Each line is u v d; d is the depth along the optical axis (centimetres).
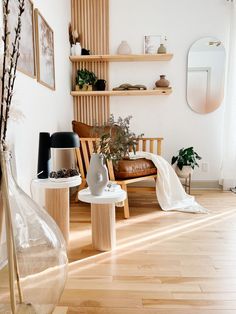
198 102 332
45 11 219
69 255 159
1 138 82
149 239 182
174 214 236
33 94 186
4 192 80
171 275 137
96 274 138
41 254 92
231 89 313
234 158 321
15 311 84
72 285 128
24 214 88
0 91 86
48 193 166
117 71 333
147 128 337
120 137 165
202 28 323
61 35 275
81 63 331
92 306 113
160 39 325
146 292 122
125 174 232
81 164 260
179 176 309
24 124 168
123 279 133
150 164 256
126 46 315
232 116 316
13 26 148
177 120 336
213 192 316
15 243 84
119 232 195
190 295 120
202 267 145
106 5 325
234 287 127
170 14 323
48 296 94
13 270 83
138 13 325
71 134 166
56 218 166
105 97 333
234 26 305
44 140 169
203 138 336
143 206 262
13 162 149
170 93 328
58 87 261
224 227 204
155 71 331
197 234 190
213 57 326
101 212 163
